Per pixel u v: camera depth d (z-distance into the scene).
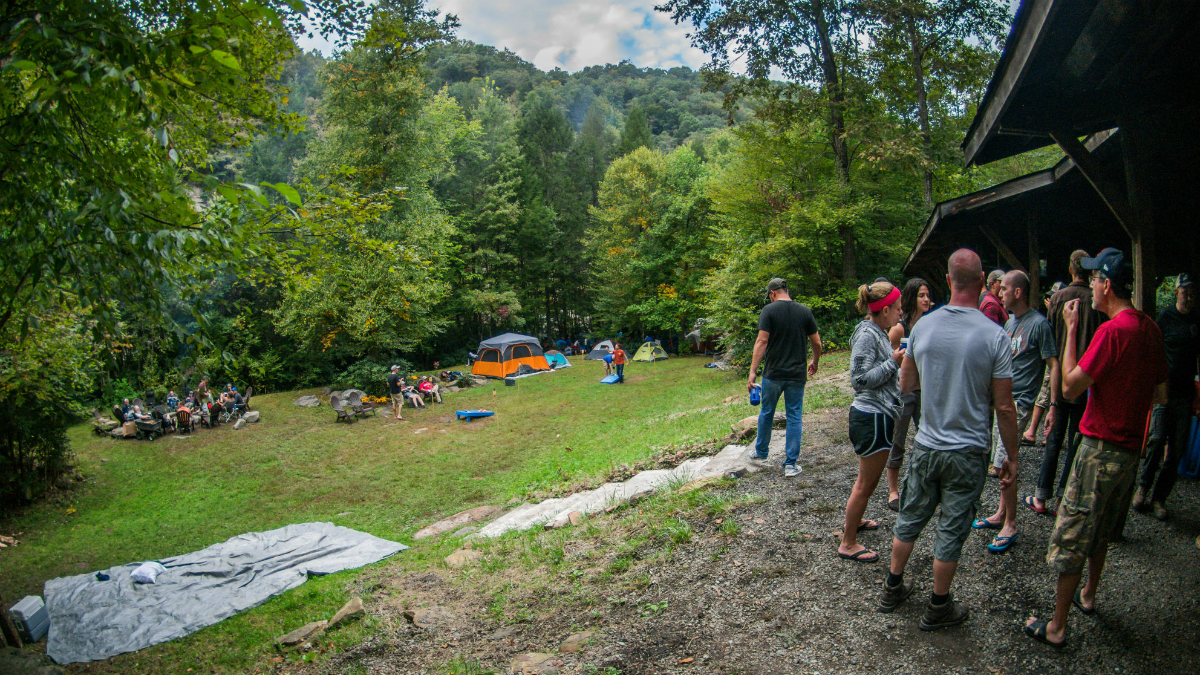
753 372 5.94
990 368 2.74
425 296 23.11
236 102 6.14
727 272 20.50
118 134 4.41
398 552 7.70
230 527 10.37
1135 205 3.77
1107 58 3.37
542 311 46.78
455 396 22.83
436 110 35.28
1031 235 8.37
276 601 6.52
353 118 22.80
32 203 3.86
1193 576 3.10
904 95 19.47
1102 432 2.62
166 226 4.11
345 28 7.45
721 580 3.96
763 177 19.86
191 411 19.52
